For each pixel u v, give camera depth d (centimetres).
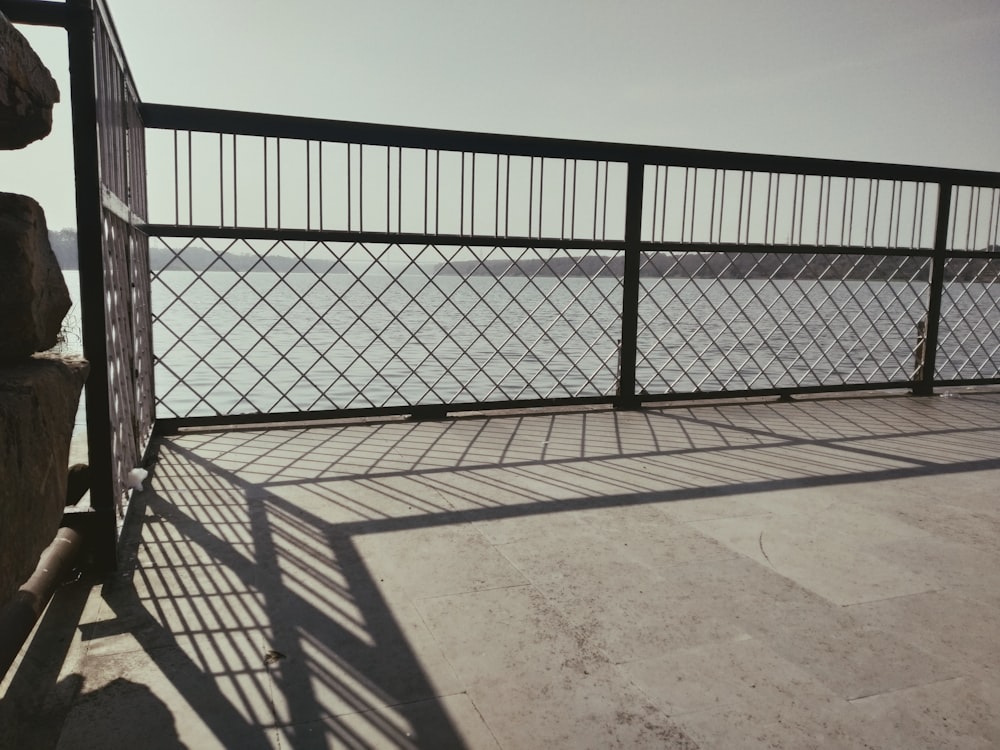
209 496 343
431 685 191
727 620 229
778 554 284
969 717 180
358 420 512
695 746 167
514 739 169
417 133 480
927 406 598
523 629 222
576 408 565
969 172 630
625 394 565
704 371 1070
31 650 205
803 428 505
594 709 181
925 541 299
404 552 281
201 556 274
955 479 387
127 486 320
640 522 317
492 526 310
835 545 294
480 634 218
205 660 202
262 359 1138
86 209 247
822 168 593
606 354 1204
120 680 192
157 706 180
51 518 158
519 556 278
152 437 443
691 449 444
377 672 197
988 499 355
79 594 242
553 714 179
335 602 238
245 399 486
